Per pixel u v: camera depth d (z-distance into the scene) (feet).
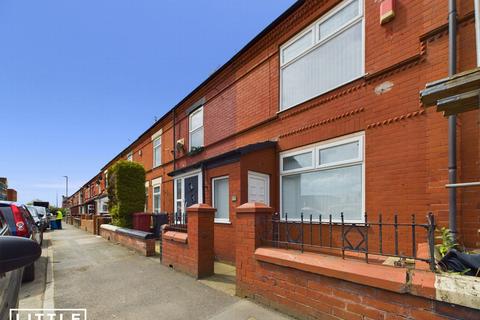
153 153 55.06
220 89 34.22
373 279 9.61
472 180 13.71
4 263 5.32
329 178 20.98
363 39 19.27
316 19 22.81
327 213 20.88
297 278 12.46
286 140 24.54
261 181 24.90
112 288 17.76
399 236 16.46
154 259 26.32
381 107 17.89
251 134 28.81
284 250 13.70
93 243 39.32
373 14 18.72
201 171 29.73
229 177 24.85
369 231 17.80
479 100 9.61
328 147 21.13
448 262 9.05
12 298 8.09
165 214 39.17
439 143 15.02
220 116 34.06
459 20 14.58
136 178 40.11
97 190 109.09
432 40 15.78
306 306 11.99
